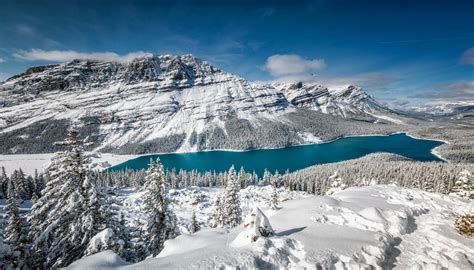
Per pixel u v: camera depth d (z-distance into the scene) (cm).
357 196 2103
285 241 1098
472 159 19512
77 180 1766
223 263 917
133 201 7750
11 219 1991
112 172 12244
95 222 1783
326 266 963
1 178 9106
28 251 1900
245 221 1188
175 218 2448
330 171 12631
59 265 1675
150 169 2441
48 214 1656
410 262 1106
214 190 11106
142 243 2362
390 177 10650
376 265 1024
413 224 1527
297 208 1755
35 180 9325
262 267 928
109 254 1141
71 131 1762
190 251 1148
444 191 6294
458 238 1284
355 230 1338
